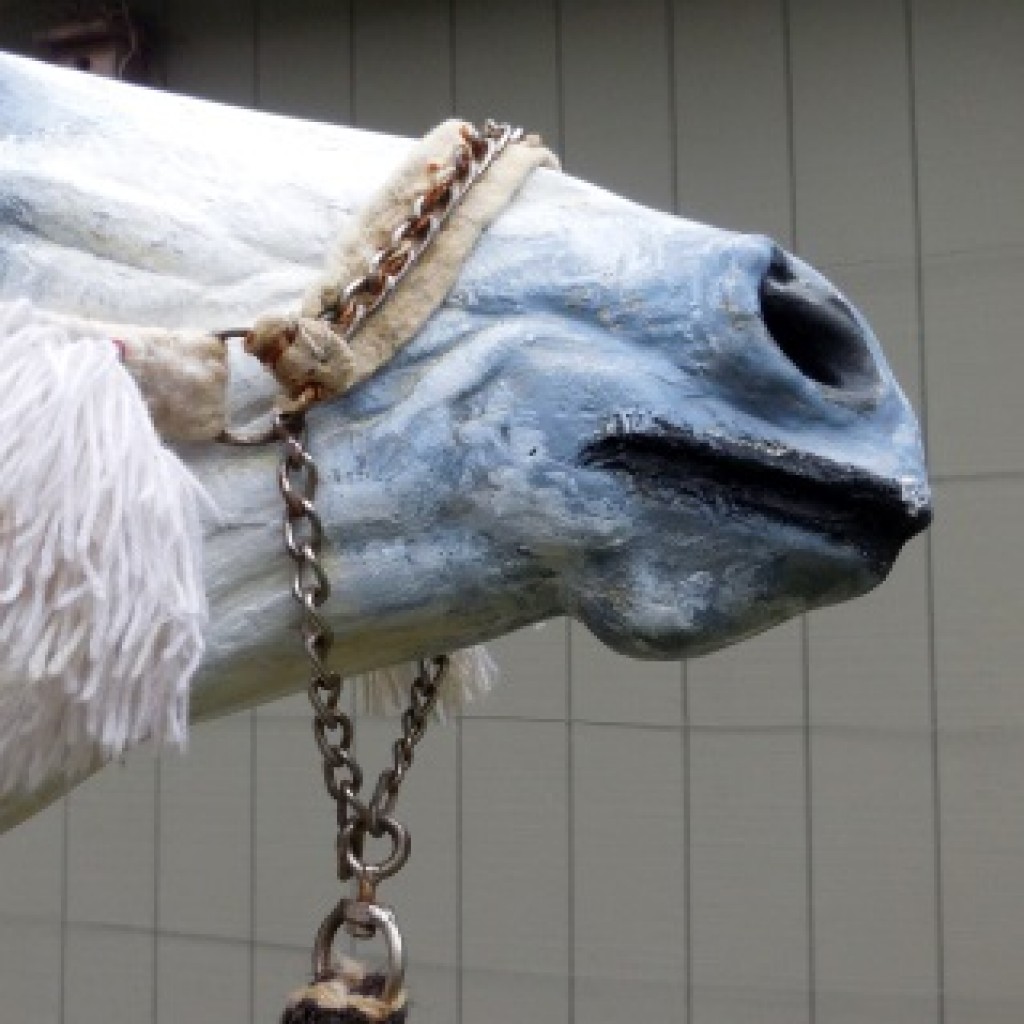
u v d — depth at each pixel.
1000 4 2.88
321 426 0.91
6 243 0.92
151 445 0.81
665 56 3.12
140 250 0.94
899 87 2.95
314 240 0.96
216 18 3.49
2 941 3.73
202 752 3.50
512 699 3.20
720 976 3.04
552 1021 3.16
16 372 0.80
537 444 0.87
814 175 3.00
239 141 0.99
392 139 1.04
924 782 2.90
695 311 0.88
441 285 0.91
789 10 3.02
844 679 2.96
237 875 3.46
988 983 2.85
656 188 3.13
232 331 0.89
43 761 0.84
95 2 3.39
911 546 2.91
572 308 0.90
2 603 0.78
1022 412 2.84
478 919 3.22
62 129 0.96
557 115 3.21
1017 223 2.86
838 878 2.96
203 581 0.85
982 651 2.86
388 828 0.92
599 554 0.88
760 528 0.88
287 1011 0.89
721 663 3.05
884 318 2.95
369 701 1.15
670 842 3.08
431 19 3.32
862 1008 2.94
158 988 3.55
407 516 0.90
